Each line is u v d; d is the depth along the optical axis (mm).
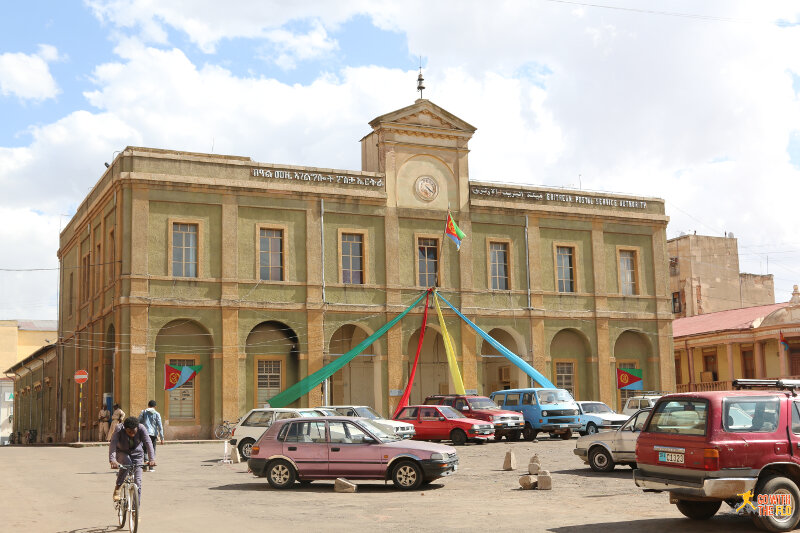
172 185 39094
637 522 13844
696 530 12969
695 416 13008
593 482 19469
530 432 35562
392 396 41969
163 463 26578
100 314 40844
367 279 42500
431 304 43438
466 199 45000
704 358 57375
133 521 12586
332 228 42156
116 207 39000
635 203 49219
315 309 41031
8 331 83438
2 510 15852
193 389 39031
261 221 40750
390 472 18906
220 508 16141
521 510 15430
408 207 43688
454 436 32906
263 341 40781
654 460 13398
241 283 39906
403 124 44062
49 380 55125
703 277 67875
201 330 39562
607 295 47469
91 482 21109
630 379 47156
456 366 41688
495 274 45406
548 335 45812
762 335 51969
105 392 39938
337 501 17078
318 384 39844
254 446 19656
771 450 12695
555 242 46875
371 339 41281
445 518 14602
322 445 19281
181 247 39281
